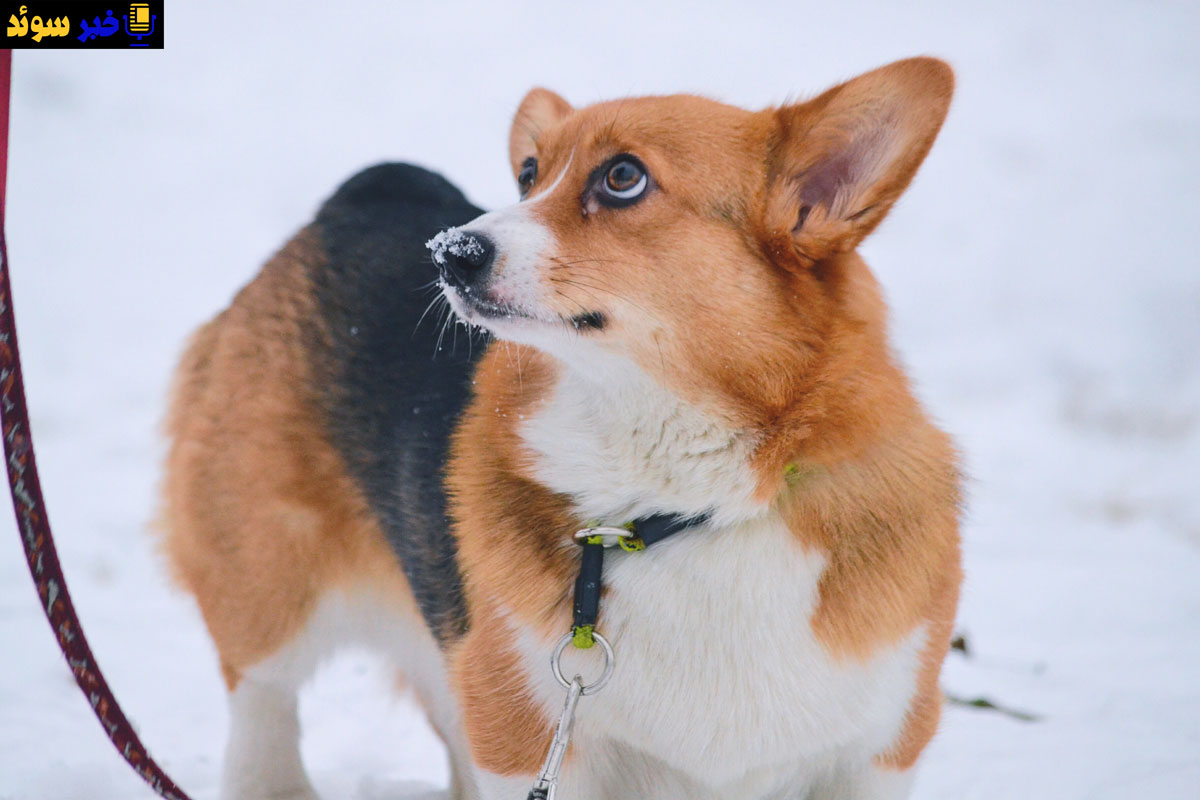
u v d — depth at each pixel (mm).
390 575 4238
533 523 3174
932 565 3135
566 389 3205
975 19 33250
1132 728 4570
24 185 21906
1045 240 19141
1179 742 4387
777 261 3148
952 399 12352
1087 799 3873
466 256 3078
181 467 4582
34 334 14297
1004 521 8562
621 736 3119
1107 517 8625
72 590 6914
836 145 3172
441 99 28219
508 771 3209
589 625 3000
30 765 4289
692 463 3064
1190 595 6637
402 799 4371
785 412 3064
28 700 5039
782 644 3023
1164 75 28203
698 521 3064
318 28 32500
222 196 21797
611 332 3113
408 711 5340
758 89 28172
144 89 27594
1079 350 14156
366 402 4129
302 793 4336
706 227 3131
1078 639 5922
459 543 3416
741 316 3084
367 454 4074
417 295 4305
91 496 8992
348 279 4465
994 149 23812
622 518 3107
